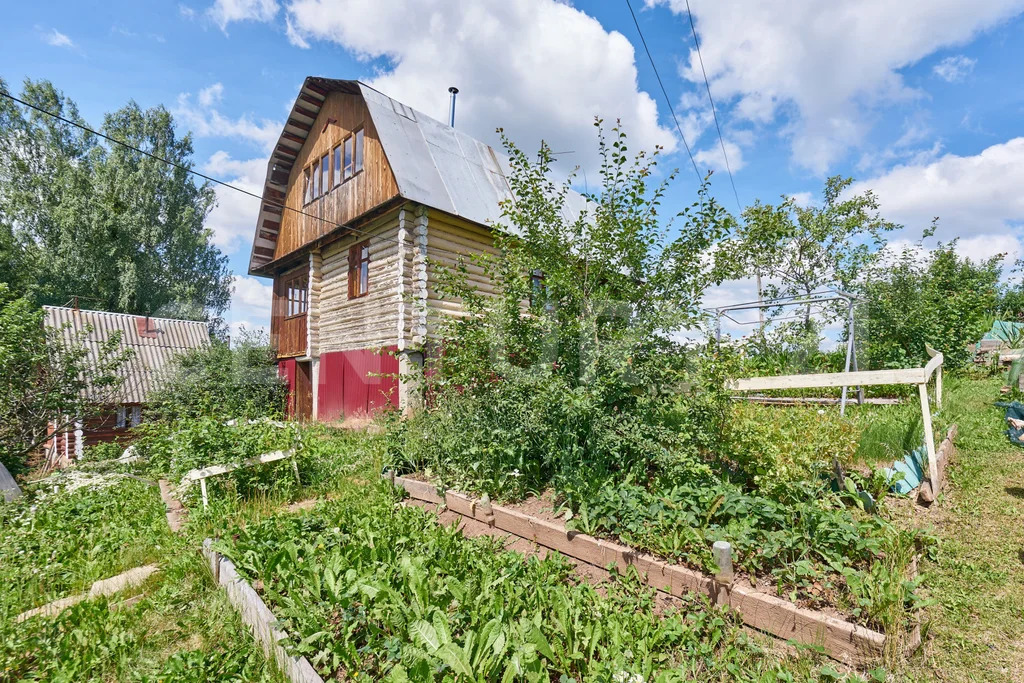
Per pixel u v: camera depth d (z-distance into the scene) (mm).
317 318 13469
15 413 10273
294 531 3963
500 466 5020
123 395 14438
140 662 2865
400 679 2232
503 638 2357
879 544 3029
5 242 22938
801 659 2600
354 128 11711
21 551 4676
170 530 4961
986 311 14297
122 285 25609
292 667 2566
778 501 3867
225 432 6555
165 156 30844
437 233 10641
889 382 4652
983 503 4371
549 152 5770
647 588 3316
